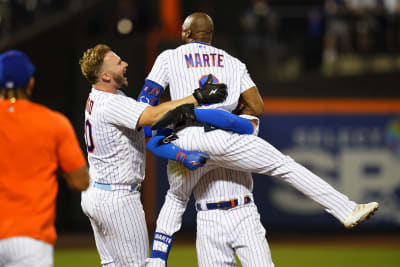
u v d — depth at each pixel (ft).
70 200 130.52
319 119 125.90
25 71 40.65
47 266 38.83
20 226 38.17
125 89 126.62
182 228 127.95
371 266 94.94
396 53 149.28
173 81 48.57
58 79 130.21
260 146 46.29
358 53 150.51
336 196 46.60
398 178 124.16
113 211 48.21
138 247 49.47
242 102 51.31
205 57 48.83
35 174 39.19
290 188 126.41
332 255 105.60
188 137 46.42
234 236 48.91
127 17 143.64
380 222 125.90
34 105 40.50
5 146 38.88
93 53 48.42
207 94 45.62
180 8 156.25
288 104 126.00
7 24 149.79
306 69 149.18
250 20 152.46
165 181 125.49
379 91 125.29
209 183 49.21
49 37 131.03
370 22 150.71
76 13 142.00
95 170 49.37
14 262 38.24
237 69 49.70
